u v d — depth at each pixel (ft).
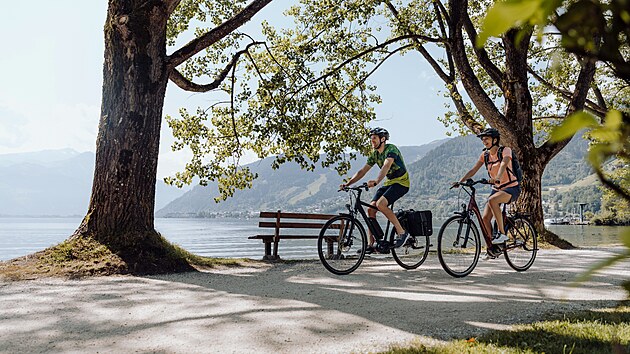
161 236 32.12
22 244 228.63
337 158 51.26
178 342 14.20
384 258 37.78
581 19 1.87
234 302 19.60
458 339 14.01
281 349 13.43
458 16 50.39
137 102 31.83
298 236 38.96
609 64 2.02
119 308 18.65
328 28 53.01
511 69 52.31
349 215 28.63
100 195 30.89
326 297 20.53
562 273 28.09
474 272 28.60
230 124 53.16
